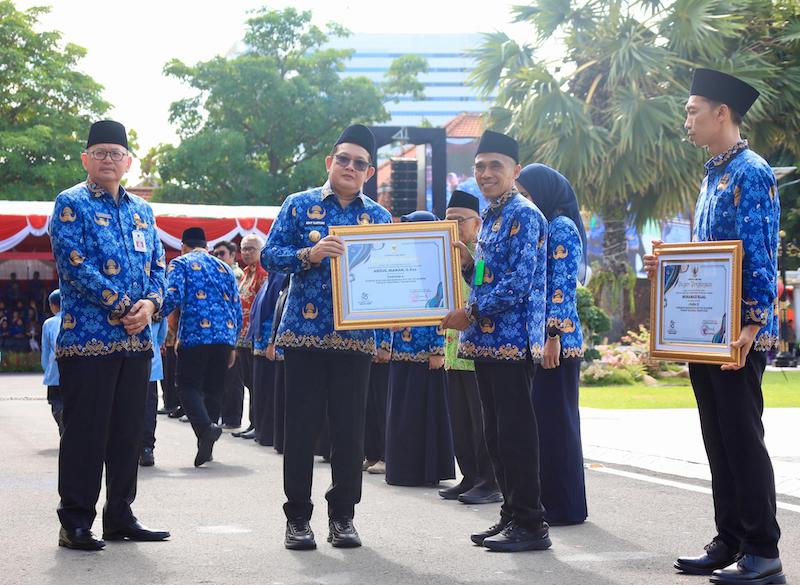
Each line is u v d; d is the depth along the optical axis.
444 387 7.91
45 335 9.77
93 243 5.39
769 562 4.68
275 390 9.88
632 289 25.34
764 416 12.49
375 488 7.80
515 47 25.66
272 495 7.34
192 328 9.05
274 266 5.54
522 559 5.27
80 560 5.16
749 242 4.64
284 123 41.22
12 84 36.62
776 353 29.62
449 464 7.91
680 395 17.19
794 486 7.36
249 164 40.41
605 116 24.77
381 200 33.50
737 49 25.55
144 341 5.53
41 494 7.20
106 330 5.41
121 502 5.63
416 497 7.36
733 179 4.73
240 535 5.86
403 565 5.11
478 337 5.50
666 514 6.60
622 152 23.61
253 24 42.47
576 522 6.23
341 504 5.62
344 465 5.60
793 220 36.19
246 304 11.74
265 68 40.56
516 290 5.32
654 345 4.94
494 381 5.47
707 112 4.82
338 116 42.12
